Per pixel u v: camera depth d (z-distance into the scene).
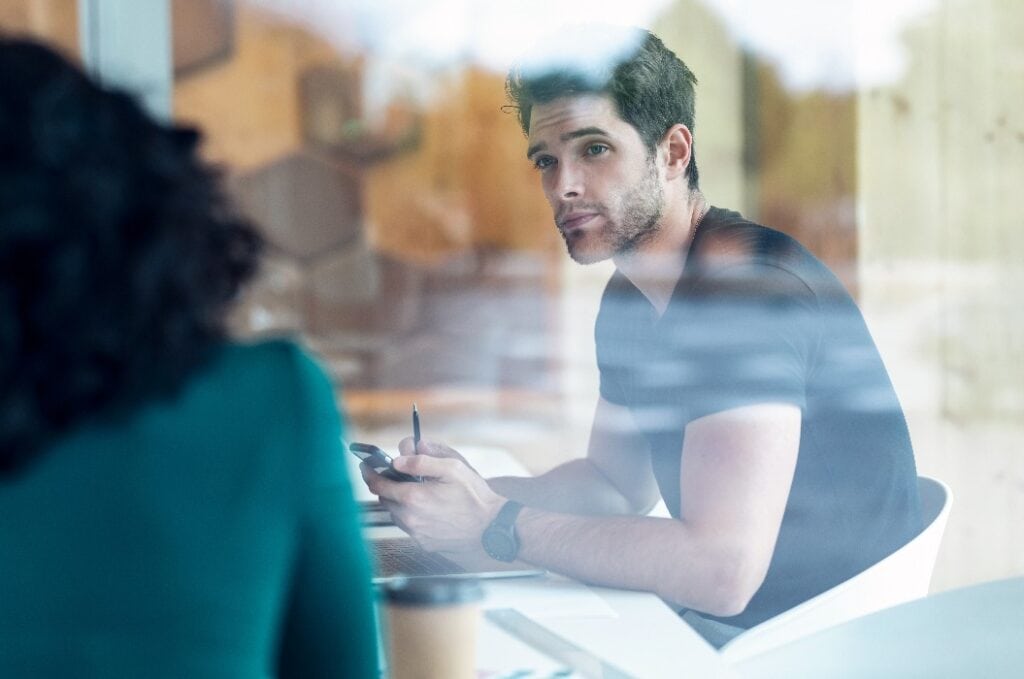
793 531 1.32
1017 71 2.27
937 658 1.11
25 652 0.53
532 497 1.58
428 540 1.23
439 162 2.92
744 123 2.32
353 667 0.62
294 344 0.62
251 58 2.95
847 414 1.33
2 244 0.52
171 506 0.55
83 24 1.41
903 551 1.31
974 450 2.12
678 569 1.15
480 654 0.89
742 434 1.24
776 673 1.16
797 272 1.35
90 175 0.53
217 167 0.61
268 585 0.57
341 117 2.99
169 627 0.54
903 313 2.23
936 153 2.28
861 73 2.29
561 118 1.61
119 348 0.54
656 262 1.58
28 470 0.54
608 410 1.61
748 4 2.31
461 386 2.58
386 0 2.88
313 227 2.85
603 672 0.85
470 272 2.72
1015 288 2.15
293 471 0.58
